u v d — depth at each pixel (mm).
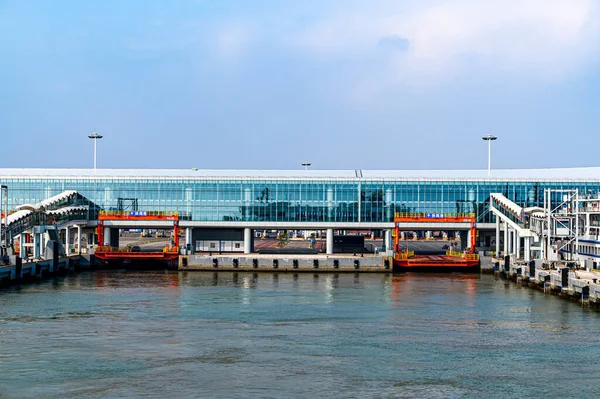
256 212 165500
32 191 166000
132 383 58188
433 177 168375
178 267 147000
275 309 92438
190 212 165125
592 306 95500
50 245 138875
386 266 145750
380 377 60438
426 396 55969
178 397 55031
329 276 137500
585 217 133250
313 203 165375
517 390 57750
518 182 165750
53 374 60531
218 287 116250
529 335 77062
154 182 165375
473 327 81188
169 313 88812
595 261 122562
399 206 165250
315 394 56000
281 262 145250
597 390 57938
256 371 61719
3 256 120188
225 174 183250
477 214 165125
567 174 187250
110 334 75625
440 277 137250
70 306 93688
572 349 70688
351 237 177875
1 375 60094
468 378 60562
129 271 144750
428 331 78625
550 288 111062
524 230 142500
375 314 89250
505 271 137125
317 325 81438
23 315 86562
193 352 68062
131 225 160000
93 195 165375
